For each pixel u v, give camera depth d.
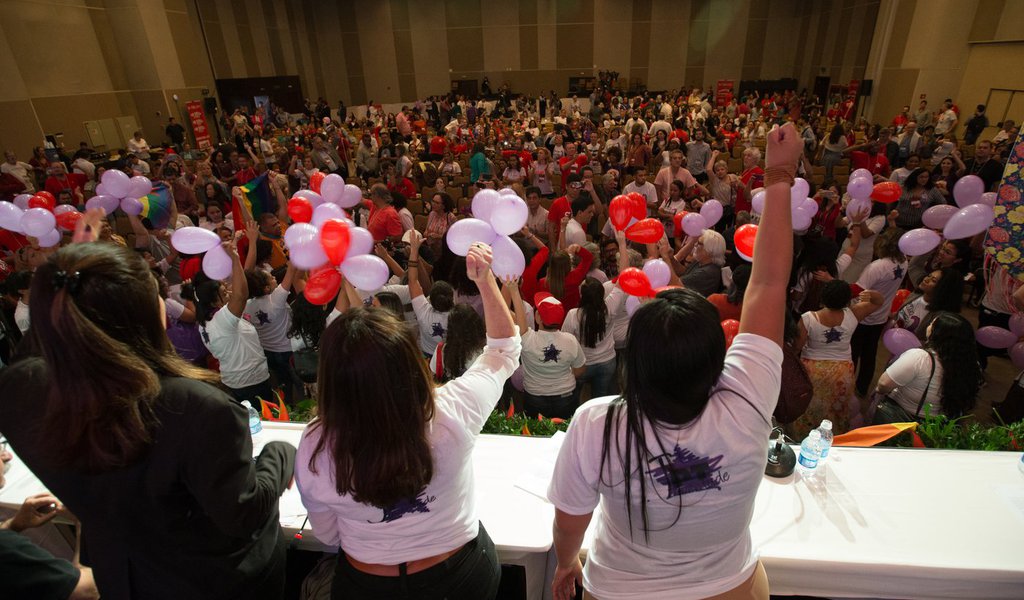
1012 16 12.61
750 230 2.72
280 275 4.81
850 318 3.04
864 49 18.16
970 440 2.21
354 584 1.23
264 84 19.03
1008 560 1.62
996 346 3.76
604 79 24.30
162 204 5.84
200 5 17.00
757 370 1.07
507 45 24.92
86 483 1.05
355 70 25.62
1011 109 12.80
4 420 1.06
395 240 5.57
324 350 1.07
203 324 3.42
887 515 1.79
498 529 1.75
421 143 13.29
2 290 4.36
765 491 1.89
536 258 4.25
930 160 9.41
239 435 1.09
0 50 11.23
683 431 1.01
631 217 3.73
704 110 17.75
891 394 2.81
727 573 1.14
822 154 9.84
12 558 1.10
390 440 1.05
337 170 9.98
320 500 1.16
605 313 3.36
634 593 1.15
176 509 1.09
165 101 15.01
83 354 0.92
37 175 9.95
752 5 23.66
